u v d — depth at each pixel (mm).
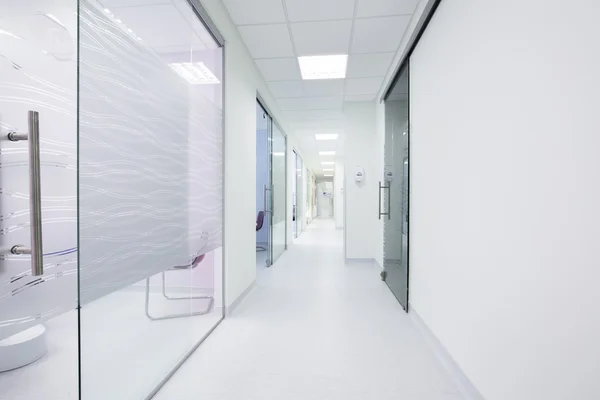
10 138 1302
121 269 1390
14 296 1267
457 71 1773
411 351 2045
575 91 913
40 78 1496
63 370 1759
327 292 3398
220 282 2635
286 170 6430
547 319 1027
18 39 1423
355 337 2254
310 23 2730
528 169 1133
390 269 3547
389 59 3414
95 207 1231
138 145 1514
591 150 854
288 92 4473
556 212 987
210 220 2406
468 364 1596
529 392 1118
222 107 2617
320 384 1661
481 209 1484
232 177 2775
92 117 1209
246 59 3205
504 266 1285
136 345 2057
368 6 2479
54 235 1496
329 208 22500
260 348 2066
